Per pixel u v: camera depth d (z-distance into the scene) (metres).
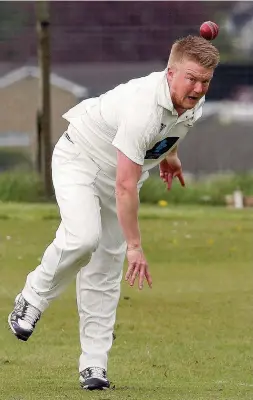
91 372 16.19
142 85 14.72
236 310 24.75
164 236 36.78
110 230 16.02
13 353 19.94
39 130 57.38
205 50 14.28
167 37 116.19
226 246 34.84
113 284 16.31
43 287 15.64
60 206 15.38
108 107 15.18
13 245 34.00
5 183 53.62
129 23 116.38
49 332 21.98
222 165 83.50
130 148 14.51
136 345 20.88
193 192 53.69
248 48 114.81
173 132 15.02
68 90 105.50
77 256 15.26
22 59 114.75
